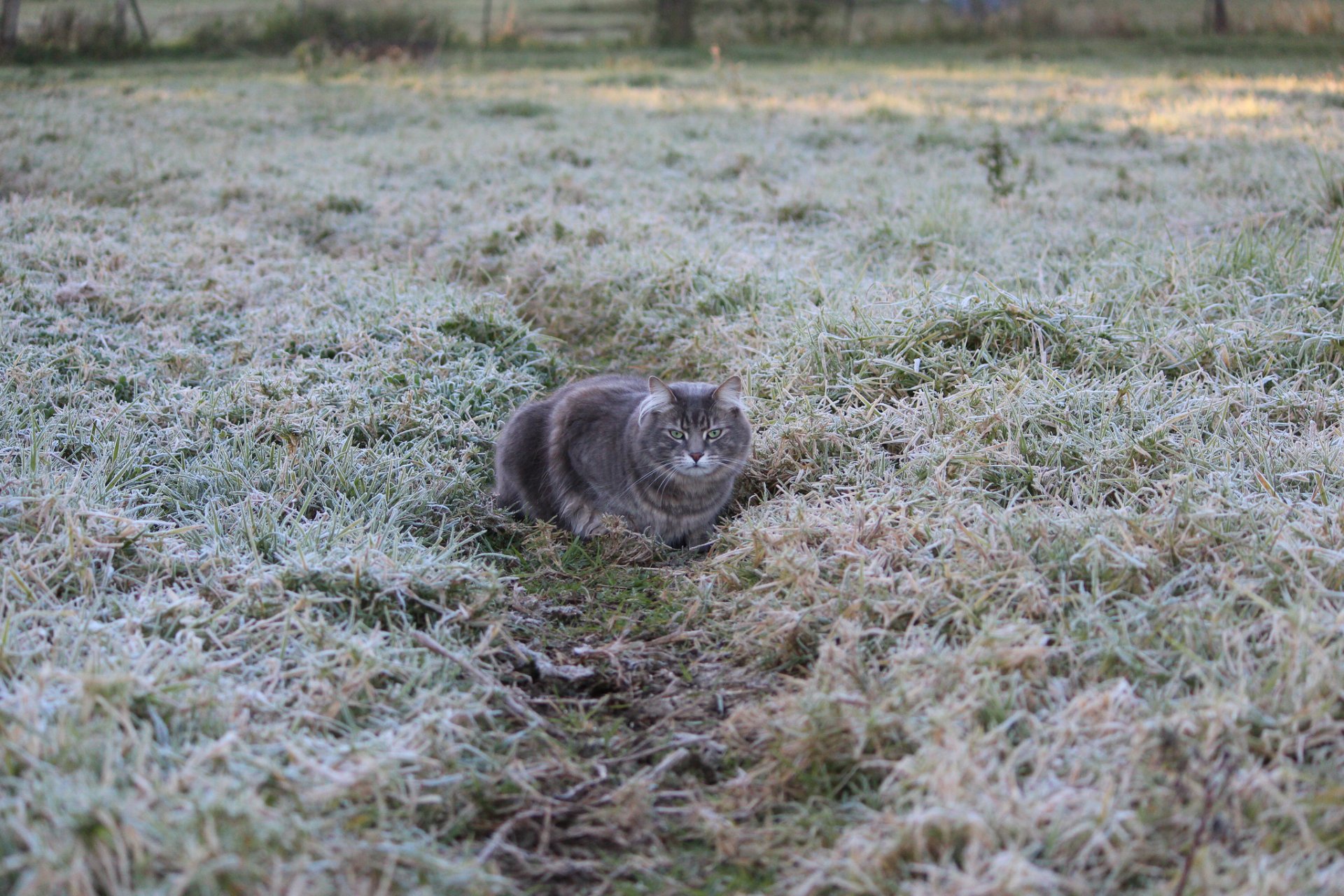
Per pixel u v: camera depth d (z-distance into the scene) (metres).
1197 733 3.24
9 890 2.71
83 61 25.02
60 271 7.84
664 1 30.66
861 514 4.67
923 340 6.18
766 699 3.88
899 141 14.23
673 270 8.20
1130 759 3.15
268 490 5.30
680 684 4.14
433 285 8.25
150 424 5.82
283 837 2.84
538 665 4.19
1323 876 2.75
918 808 2.99
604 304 8.22
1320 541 4.18
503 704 3.90
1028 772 3.24
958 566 4.24
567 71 24.02
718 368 6.86
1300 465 4.89
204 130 15.34
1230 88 17.73
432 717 3.53
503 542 5.44
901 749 3.38
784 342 6.68
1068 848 2.92
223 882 2.71
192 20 29.89
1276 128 13.71
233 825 2.83
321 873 2.80
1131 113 15.91
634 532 5.21
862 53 27.77
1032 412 5.39
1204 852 2.79
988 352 6.15
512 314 7.85
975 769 3.08
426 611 4.33
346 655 3.80
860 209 10.29
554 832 3.33
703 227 10.10
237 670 3.76
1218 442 5.11
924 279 7.05
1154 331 6.17
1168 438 5.13
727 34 31.34
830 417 5.66
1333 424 5.41
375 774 3.19
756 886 3.10
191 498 5.16
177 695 3.43
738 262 8.37
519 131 15.30
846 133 14.88
